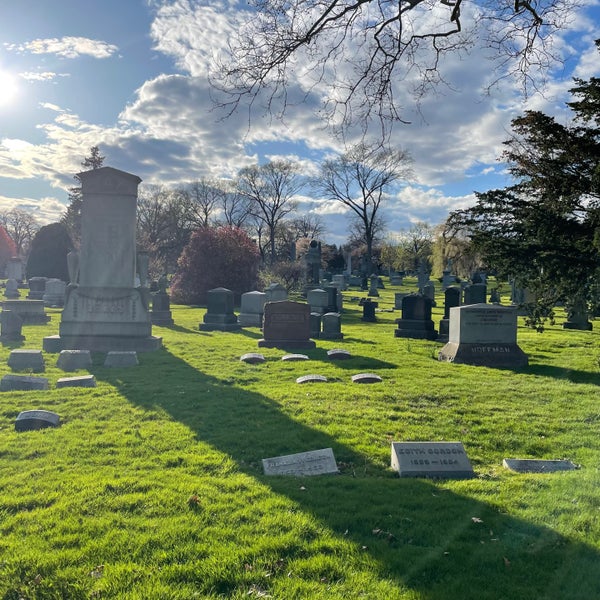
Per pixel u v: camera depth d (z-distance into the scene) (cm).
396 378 1288
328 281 5794
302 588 416
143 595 404
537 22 800
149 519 529
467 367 1471
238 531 505
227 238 4006
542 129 1266
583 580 429
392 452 716
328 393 1096
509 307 1562
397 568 448
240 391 1118
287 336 1828
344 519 532
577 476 658
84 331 1678
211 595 409
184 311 3262
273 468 681
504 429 880
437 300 4544
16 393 1070
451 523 530
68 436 802
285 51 808
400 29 822
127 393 1091
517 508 568
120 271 1714
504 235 1363
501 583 427
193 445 770
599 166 1164
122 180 1714
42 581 425
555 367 1490
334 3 784
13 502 566
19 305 2364
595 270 1224
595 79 1211
